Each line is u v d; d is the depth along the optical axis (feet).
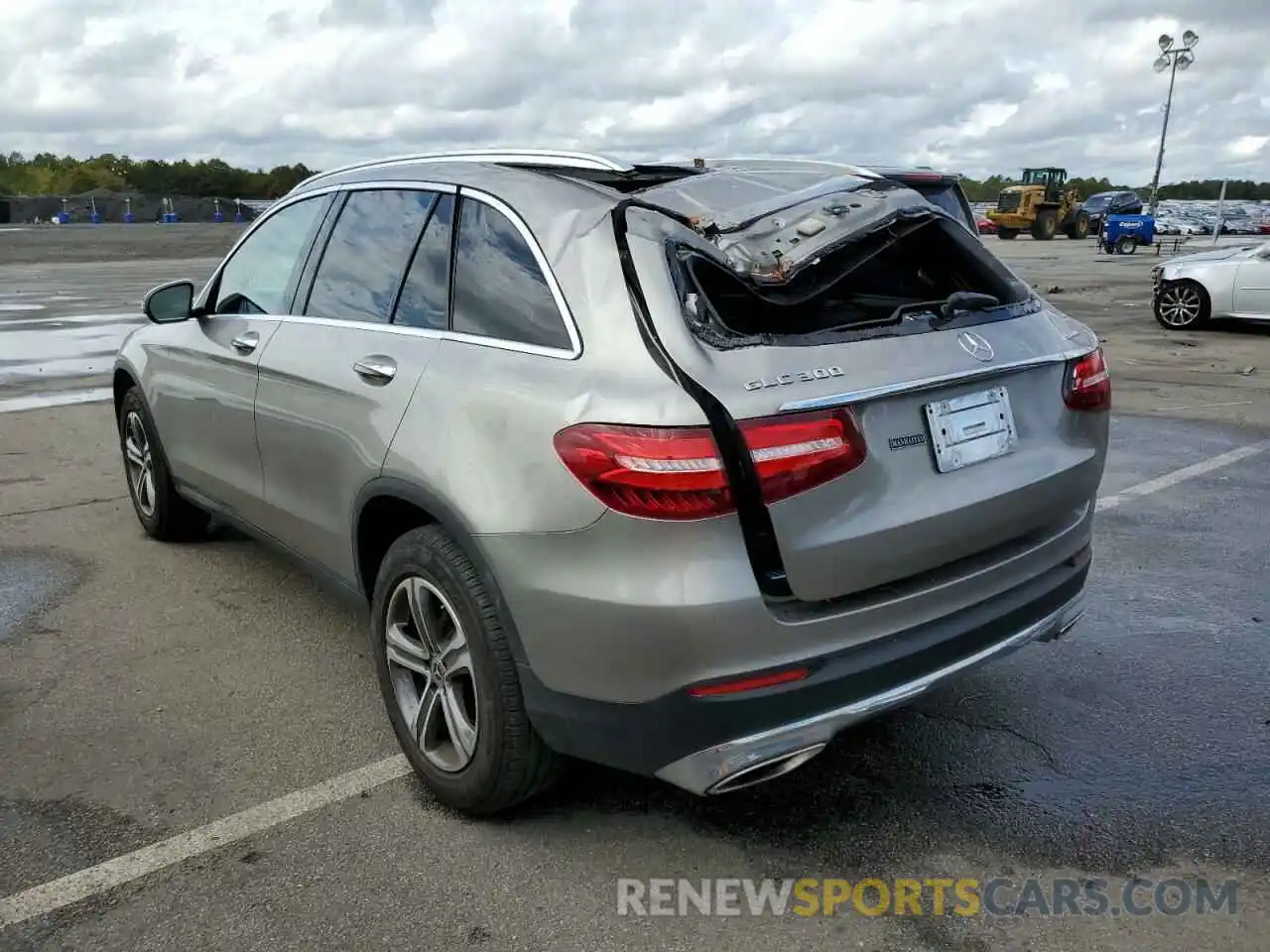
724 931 8.73
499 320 9.88
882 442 8.88
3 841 9.95
